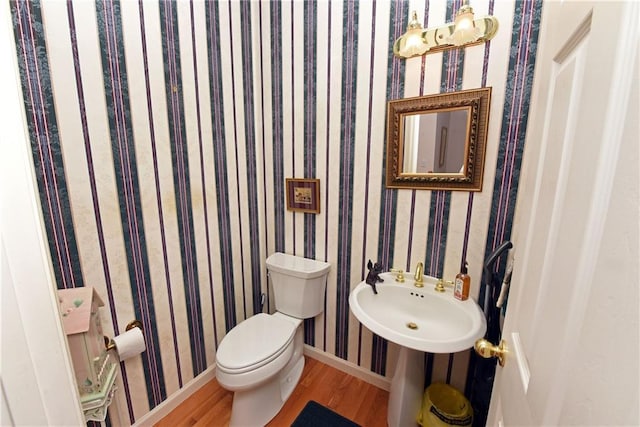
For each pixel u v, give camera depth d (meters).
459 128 1.20
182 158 1.37
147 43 1.18
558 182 0.47
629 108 0.28
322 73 1.49
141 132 1.19
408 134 1.31
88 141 1.03
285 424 1.41
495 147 1.15
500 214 1.18
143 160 1.21
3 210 0.37
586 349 0.32
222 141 1.57
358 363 1.70
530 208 0.62
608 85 0.32
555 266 0.44
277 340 1.44
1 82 0.37
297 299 1.66
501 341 0.71
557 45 0.54
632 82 0.28
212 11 1.42
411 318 1.34
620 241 0.28
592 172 0.34
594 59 0.36
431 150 1.27
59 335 0.45
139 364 1.30
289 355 1.45
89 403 0.89
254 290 1.92
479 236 1.24
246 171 1.75
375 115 1.38
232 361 1.28
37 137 0.91
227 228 1.67
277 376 1.47
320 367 1.80
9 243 0.38
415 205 1.36
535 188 0.60
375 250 1.51
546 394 0.41
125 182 1.16
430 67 1.22
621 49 0.30
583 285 0.34
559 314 0.40
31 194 0.40
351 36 1.38
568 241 0.40
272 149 1.76
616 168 0.30
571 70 0.45
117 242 1.16
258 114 1.76
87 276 1.07
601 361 0.29
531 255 0.58
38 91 0.90
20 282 0.39
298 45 1.54
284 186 1.77
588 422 0.30
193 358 1.57
